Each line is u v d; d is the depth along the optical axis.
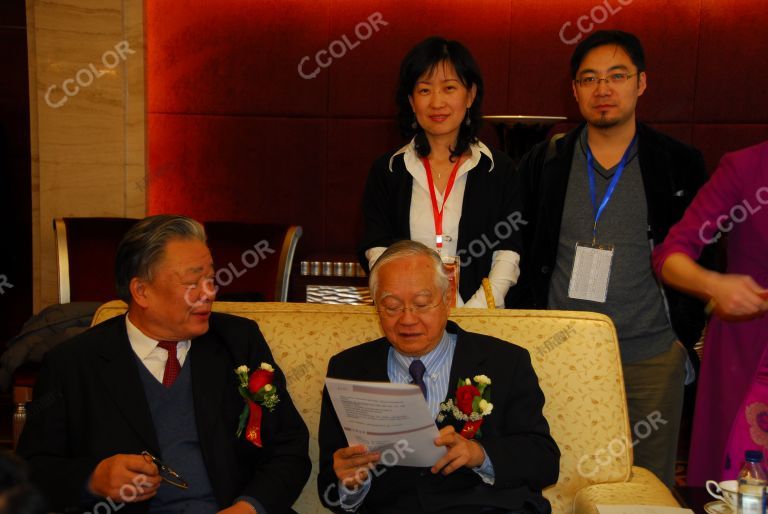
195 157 5.21
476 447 2.04
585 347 2.41
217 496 2.16
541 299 3.10
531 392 2.22
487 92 5.11
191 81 5.15
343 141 5.21
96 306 4.00
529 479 2.11
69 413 2.14
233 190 5.25
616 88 2.89
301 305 2.53
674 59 4.98
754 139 4.98
